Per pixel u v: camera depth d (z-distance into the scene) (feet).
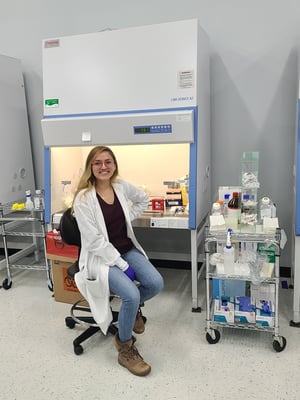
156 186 9.74
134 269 6.82
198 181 8.13
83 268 6.51
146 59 7.82
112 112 8.16
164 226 8.11
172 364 6.50
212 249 7.91
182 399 5.66
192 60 7.56
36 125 11.35
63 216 6.64
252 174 7.47
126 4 9.86
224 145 9.82
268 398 5.61
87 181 6.68
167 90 7.78
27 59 11.02
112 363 6.60
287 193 9.58
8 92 10.35
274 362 6.46
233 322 7.06
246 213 7.21
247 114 9.50
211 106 9.71
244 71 9.33
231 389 5.83
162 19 9.67
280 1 8.81
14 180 10.70
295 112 9.12
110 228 6.77
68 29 10.48
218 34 9.34
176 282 10.05
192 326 7.73
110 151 6.83
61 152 9.13
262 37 9.07
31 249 11.36
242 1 9.04
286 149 9.37
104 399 5.72
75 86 8.36
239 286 6.98
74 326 7.81
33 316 8.34
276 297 6.61
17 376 6.32
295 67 8.97
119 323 6.27
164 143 7.88
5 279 9.88
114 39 7.98
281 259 9.86
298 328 7.48
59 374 6.34
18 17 10.84
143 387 5.95
